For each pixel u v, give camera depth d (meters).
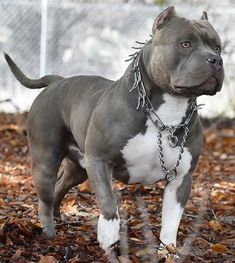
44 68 14.27
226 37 13.72
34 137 6.27
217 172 10.33
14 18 14.56
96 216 6.78
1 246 5.56
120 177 5.62
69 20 14.26
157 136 5.30
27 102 14.47
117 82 5.57
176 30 5.11
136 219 6.77
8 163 10.09
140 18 14.22
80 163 6.27
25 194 7.98
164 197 5.58
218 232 6.53
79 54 14.30
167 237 5.50
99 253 5.52
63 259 5.42
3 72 14.52
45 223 6.12
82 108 5.82
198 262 5.51
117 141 5.32
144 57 5.36
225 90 13.89
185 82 5.00
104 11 14.23
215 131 13.37
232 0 14.16
